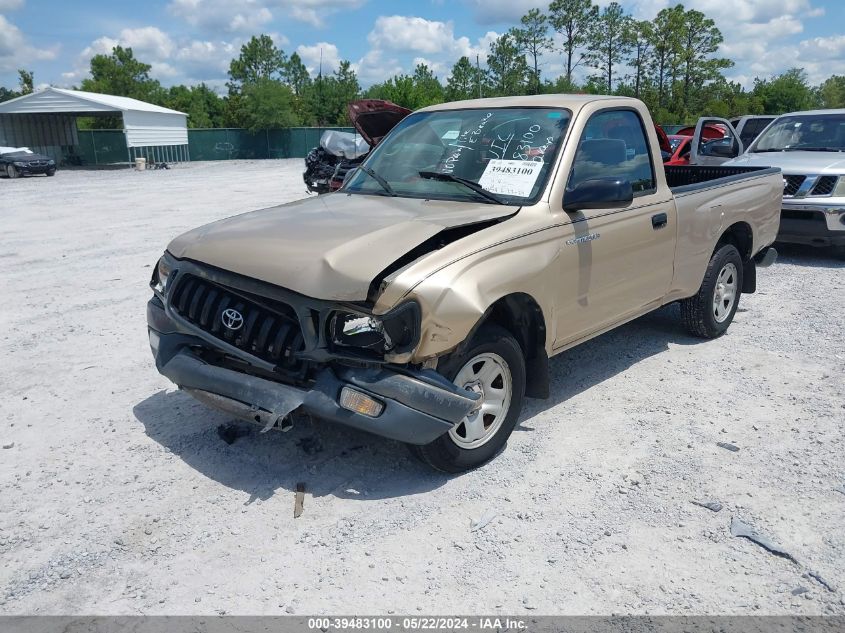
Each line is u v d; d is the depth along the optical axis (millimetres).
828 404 4902
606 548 3355
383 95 66000
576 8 73188
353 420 3525
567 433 4523
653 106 73875
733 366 5660
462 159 4727
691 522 3549
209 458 4227
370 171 5043
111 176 32938
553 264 4199
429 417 3574
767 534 3436
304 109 79312
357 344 3584
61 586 3133
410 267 3566
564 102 4812
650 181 5230
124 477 4031
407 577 3166
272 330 3689
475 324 3654
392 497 3797
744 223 6379
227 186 25203
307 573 3197
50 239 12539
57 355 6152
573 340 4621
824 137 10531
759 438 4422
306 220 4148
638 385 5301
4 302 8016
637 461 4156
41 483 3984
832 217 9078
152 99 94062
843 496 3752
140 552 3359
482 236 3906
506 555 3312
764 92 77500
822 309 7281
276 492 3854
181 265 4070
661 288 5391
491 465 4125
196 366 3957
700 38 76500
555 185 4348
